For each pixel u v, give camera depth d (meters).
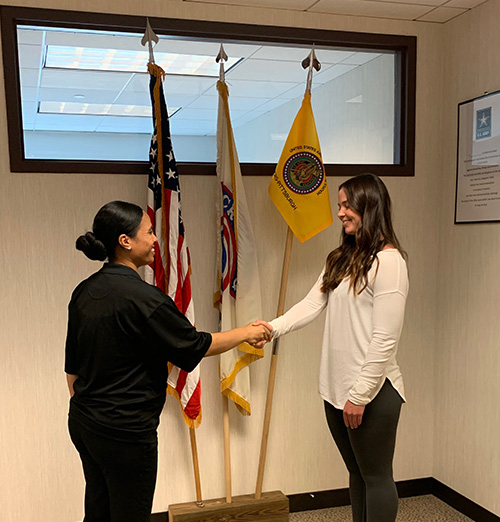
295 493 2.93
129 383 1.74
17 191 2.50
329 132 2.87
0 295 2.52
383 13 2.77
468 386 2.80
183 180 2.67
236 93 2.78
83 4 2.48
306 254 2.85
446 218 2.94
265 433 2.75
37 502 2.62
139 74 2.64
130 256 1.84
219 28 2.64
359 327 2.03
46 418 2.60
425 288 3.01
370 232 2.02
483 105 2.64
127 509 1.78
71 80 2.57
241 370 2.66
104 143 2.62
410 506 2.93
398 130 2.96
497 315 2.60
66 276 2.58
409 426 3.04
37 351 2.57
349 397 1.96
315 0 2.59
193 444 2.63
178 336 1.77
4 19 2.41
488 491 2.68
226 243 2.59
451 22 2.86
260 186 2.77
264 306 2.81
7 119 2.46
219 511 2.67
